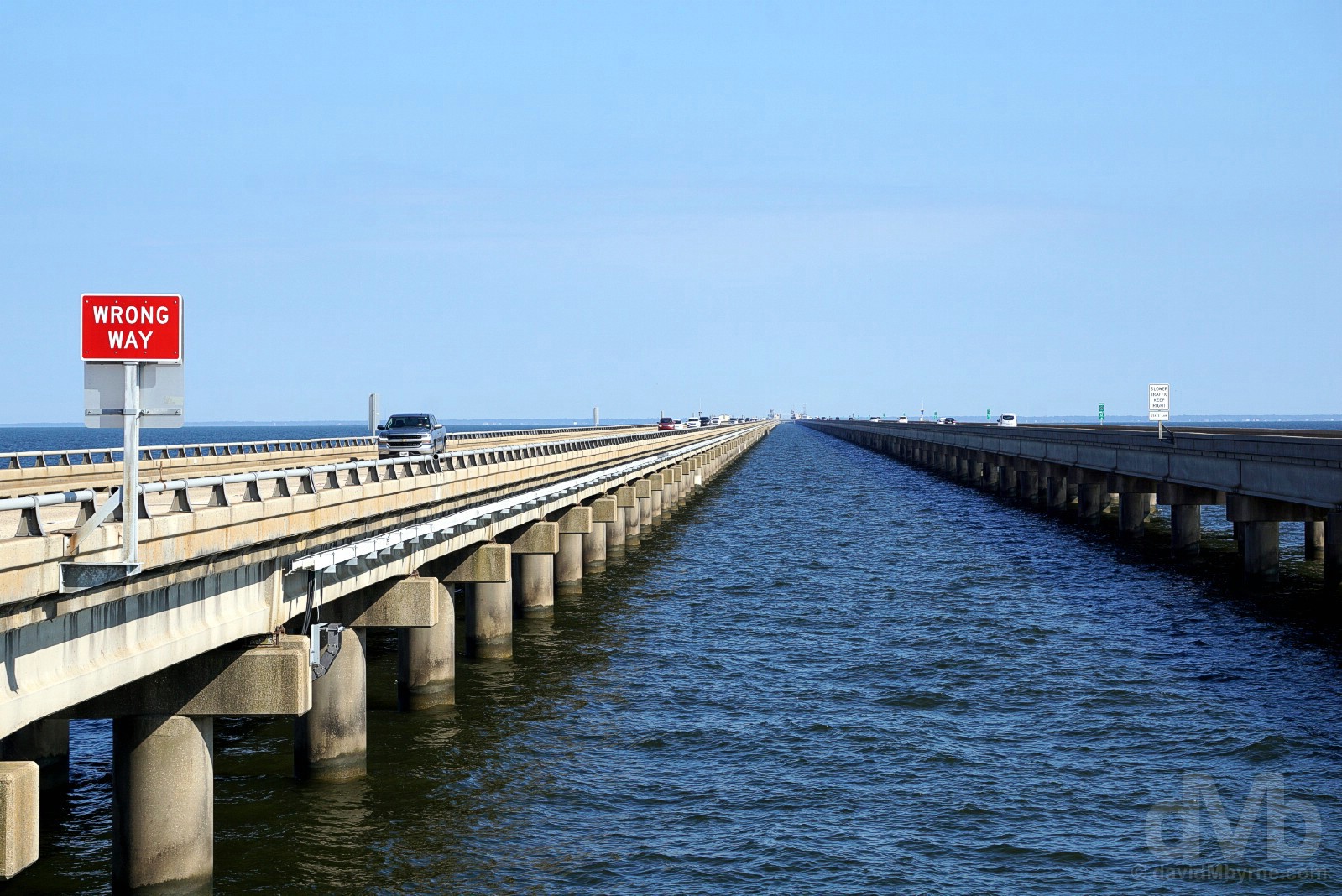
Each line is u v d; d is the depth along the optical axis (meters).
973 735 25.44
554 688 29.91
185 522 14.24
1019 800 21.34
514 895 17.22
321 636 20.44
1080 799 21.36
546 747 24.61
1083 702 27.98
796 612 41.25
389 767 23.08
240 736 25.53
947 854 18.91
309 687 17.03
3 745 21.73
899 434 165.50
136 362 12.61
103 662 13.27
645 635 37.12
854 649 34.66
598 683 30.45
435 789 21.73
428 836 19.38
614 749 24.48
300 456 54.44
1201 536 64.31
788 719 26.81
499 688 29.94
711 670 31.94
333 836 19.28
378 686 30.62
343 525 20.77
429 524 25.97
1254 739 24.64
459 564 31.00
